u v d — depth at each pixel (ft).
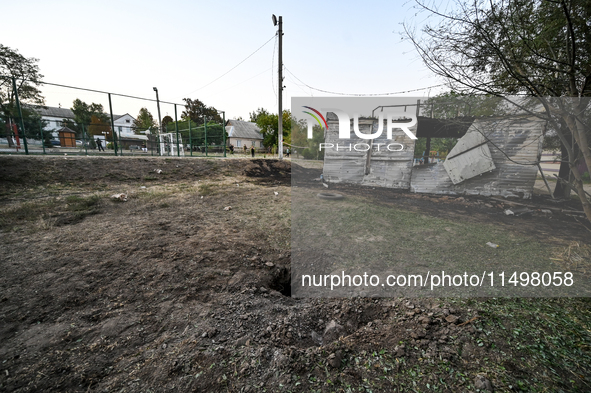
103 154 42.88
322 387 4.41
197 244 11.85
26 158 25.89
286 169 40.06
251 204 20.24
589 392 4.09
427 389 4.31
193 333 6.04
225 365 4.97
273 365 4.93
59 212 16.25
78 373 4.84
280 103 43.68
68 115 114.11
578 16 7.55
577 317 6.09
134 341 5.79
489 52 8.47
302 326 6.58
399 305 7.08
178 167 33.73
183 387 4.47
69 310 6.93
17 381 4.65
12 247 11.01
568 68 8.06
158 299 7.55
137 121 155.22
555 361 4.76
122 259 10.06
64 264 9.55
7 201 18.16
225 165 37.04
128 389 4.47
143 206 18.65
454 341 5.40
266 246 11.99
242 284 8.66
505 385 4.26
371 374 4.68
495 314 6.25
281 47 42.86
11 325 6.28
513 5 8.00
